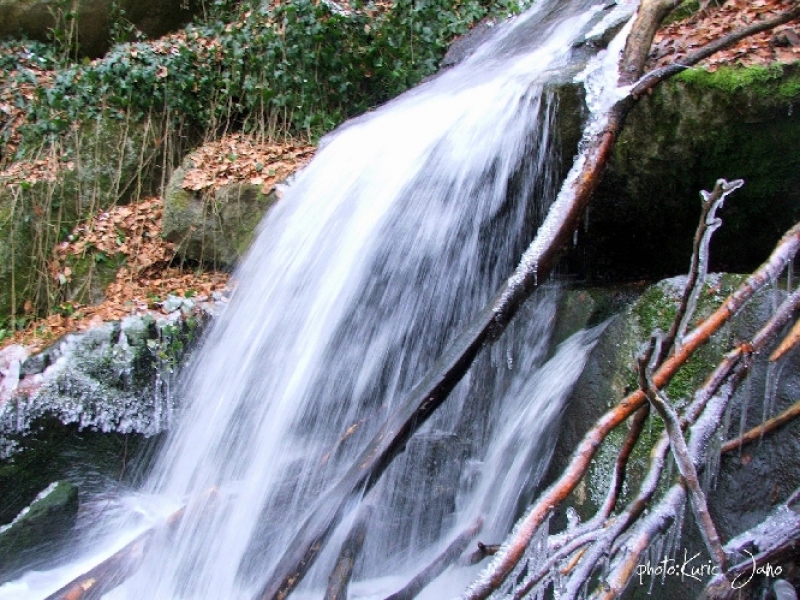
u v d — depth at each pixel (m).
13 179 7.95
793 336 2.87
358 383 5.50
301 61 8.57
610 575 2.60
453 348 3.55
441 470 4.84
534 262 3.56
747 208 4.52
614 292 4.82
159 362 6.37
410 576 4.59
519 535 2.69
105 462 6.20
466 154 5.36
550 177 4.96
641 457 3.62
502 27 8.37
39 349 6.36
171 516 4.79
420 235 5.53
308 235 6.21
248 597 4.46
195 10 10.07
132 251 7.77
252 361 6.02
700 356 3.61
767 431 3.24
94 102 8.68
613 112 3.86
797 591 2.74
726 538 3.22
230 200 7.24
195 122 9.00
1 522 5.86
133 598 4.64
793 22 4.59
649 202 4.74
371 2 9.01
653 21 4.18
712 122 4.34
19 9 9.36
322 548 3.49
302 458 5.00
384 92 8.73
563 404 4.38
